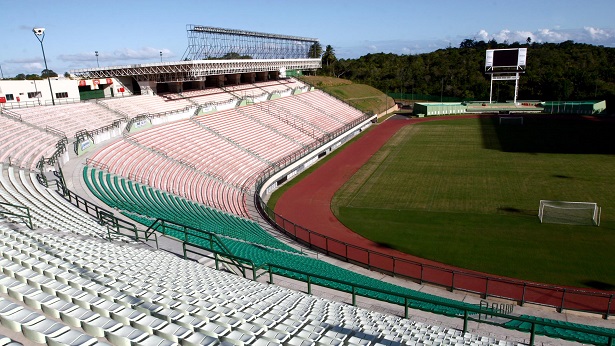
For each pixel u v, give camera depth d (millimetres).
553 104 83812
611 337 9492
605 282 21938
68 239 15281
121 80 54812
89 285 10523
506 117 76312
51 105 40594
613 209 31609
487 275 23188
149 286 11266
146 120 42688
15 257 11945
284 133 58312
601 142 55062
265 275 17391
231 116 55750
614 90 95312
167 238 18953
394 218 32375
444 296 19938
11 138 30719
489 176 42000
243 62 65938
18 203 19328
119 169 32062
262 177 42594
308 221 32969
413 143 61500
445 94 112438
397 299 16828
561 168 43406
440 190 38469
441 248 26766
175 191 32719
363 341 9289
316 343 8742
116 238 17281
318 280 17422
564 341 13016
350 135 69375
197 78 57938
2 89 42062
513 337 13227
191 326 8844
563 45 144875
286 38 85062
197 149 43031
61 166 28625
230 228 25734
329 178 45594
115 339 7746
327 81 96188
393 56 147125
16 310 8312
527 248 26094
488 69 87375
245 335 8734
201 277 13664
